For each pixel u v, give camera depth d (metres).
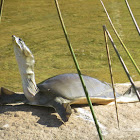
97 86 6.66
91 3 22.11
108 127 5.43
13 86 9.93
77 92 6.27
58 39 15.12
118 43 14.33
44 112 5.99
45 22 17.97
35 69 11.55
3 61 12.54
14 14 19.77
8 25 17.59
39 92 6.25
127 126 5.45
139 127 5.38
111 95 6.64
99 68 11.48
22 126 5.46
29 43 14.63
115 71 11.09
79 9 20.55
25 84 6.14
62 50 13.66
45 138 5.07
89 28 16.64
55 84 6.39
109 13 19.34
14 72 11.35
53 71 11.32
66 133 5.21
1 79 10.61
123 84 8.62
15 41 5.76
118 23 17.34
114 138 4.78
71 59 12.60
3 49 13.96
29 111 6.03
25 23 17.92
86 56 12.81
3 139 5.09
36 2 22.81
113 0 22.83
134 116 5.94
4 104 6.31
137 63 11.86
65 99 6.08
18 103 6.40
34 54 13.26
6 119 5.71
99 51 13.38
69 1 22.86
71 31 16.27
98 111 6.12
